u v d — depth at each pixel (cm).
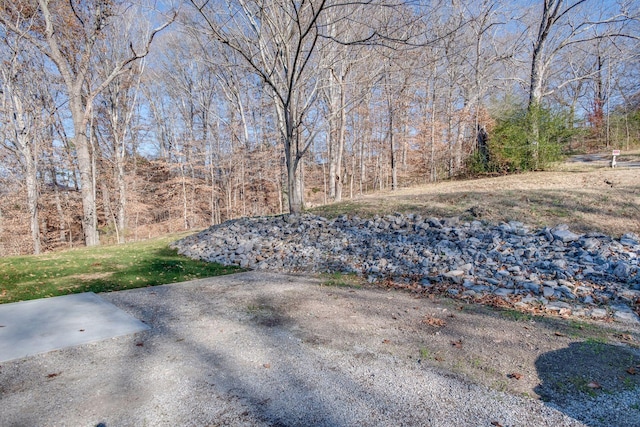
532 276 527
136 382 274
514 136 1418
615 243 610
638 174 1009
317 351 326
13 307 472
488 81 2197
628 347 328
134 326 396
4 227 1731
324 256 728
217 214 2642
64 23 1285
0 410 238
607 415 227
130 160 2566
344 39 1204
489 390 258
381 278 591
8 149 1541
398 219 844
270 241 847
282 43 1003
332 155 2089
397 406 239
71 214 2148
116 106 2055
